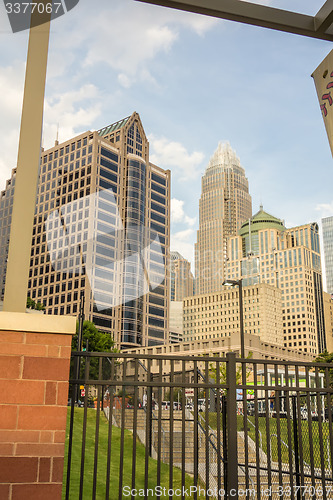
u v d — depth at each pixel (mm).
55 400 2311
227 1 3354
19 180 2598
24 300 2465
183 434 2742
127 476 6062
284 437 6723
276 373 2980
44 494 2182
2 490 2152
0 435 2213
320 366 3059
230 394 2828
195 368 2857
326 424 5832
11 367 2305
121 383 2744
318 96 3727
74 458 6336
